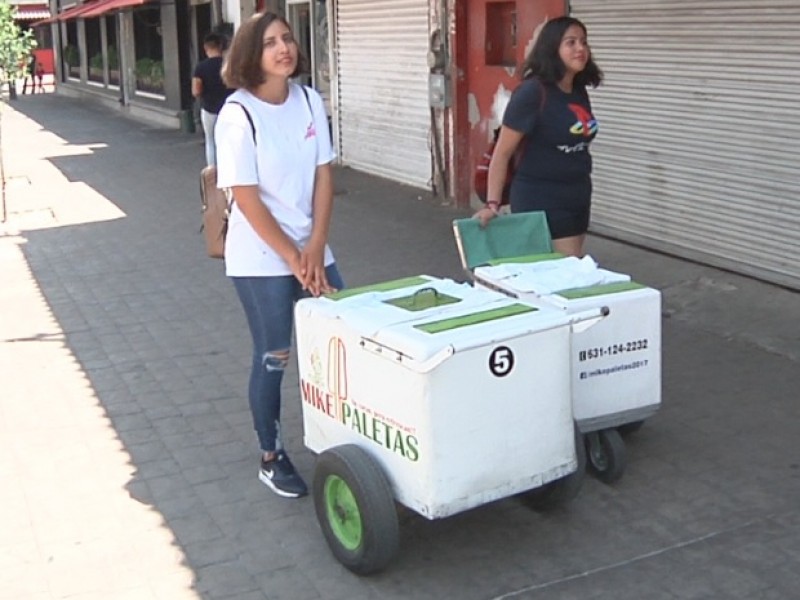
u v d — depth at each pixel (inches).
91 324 299.0
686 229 320.2
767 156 287.3
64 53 1443.2
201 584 160.4
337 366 160.4
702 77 304.0
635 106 331.6
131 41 1045.2
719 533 168.2
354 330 154.3
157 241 409.1
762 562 159.5
